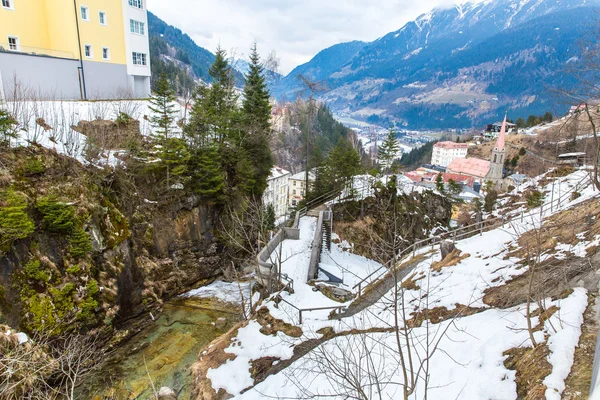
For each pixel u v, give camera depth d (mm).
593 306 8648
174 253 24750
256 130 31500
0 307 14930
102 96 32562
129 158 23000
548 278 10328
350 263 27094
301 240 26688
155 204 23922
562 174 29531
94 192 20062
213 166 26188
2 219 15297
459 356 9367
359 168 38469
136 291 21359
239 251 29734
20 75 26750
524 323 9391
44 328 16000
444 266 15797
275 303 16734
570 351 7305
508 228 18469
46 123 21859
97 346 18047
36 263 16469
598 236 11477
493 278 12836
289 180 63344
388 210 32156
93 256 19047
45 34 30750
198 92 32438
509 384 7457
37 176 18047
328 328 14367
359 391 6988
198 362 15531
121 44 33688
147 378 15953
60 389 14242
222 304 23281
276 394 11117
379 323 13391
